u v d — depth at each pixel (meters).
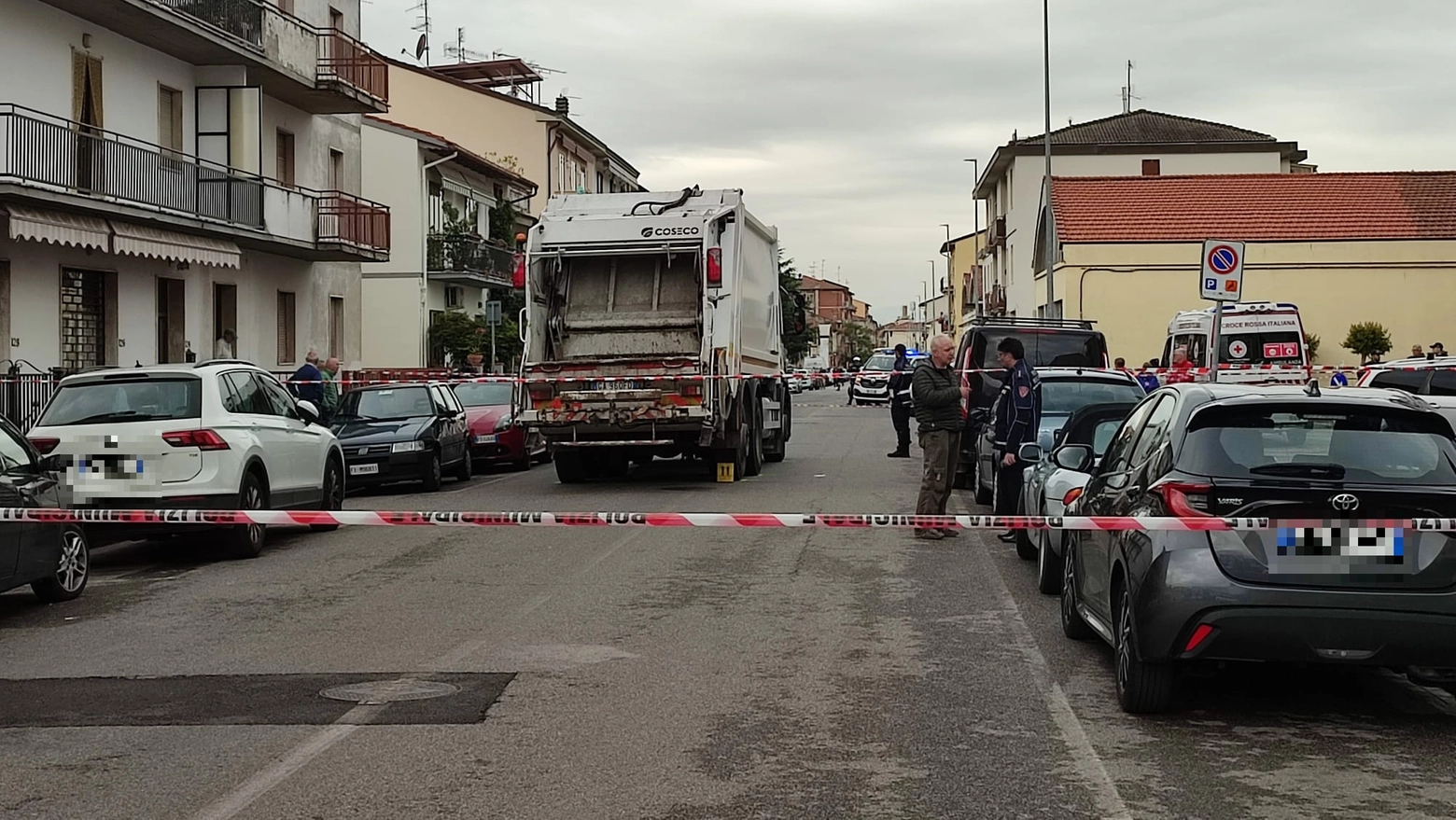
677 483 20.25
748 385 21.06
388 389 21.55
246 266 31.22
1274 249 39.31
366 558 13.01
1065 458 9.45
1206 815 5.43
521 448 24.39
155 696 7.50
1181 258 39.56
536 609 10.07
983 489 16.59
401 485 21.78
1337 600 6.35
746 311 20.70
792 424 38.41
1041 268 48.12
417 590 11.05
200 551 13.84
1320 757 6.27
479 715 7.02
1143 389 16.27
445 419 21.27
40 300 23.62
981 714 7.05
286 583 11.57
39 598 10.66
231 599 10.80
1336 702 7.38
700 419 18.77
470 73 65.75
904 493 18.50
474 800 5.64
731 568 11.97
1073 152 61.72
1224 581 6.43
